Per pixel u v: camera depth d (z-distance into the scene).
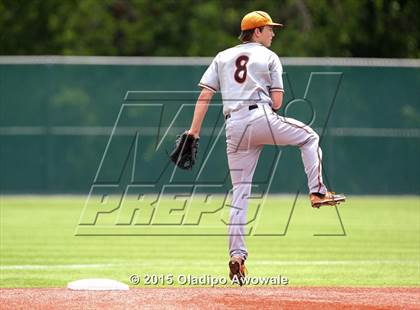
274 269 33.31
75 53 83.44
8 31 88.31
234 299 23.67
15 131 64.19
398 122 64.31
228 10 84.69
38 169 64.12
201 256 37.12
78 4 86.75
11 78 64.31
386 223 49.97
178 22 85.25
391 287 27.00
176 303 23.06
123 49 85.50
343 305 23.03
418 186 64.38
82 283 25.62
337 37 83.88
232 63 25.38
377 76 64.19
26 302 23.42
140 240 42.69
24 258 36.16
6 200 62.09
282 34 83.12
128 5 87.19
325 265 34.50
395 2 87.44
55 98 64.25
